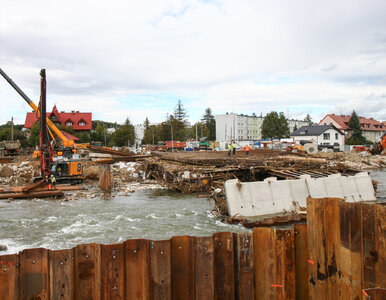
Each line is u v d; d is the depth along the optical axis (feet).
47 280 18.15
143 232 42.68
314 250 19.16
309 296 19.65
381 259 16.34
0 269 17.52
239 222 44.62
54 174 82.28
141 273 18.56
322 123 282.15
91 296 18.66
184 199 67.82
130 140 265.95
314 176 65.31
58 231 43.52
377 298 13.71
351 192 53.52
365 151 163.02
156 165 98.58
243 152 142.31
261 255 19.84
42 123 73.97
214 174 76.13
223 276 19.76
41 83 73.15
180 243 19.35
